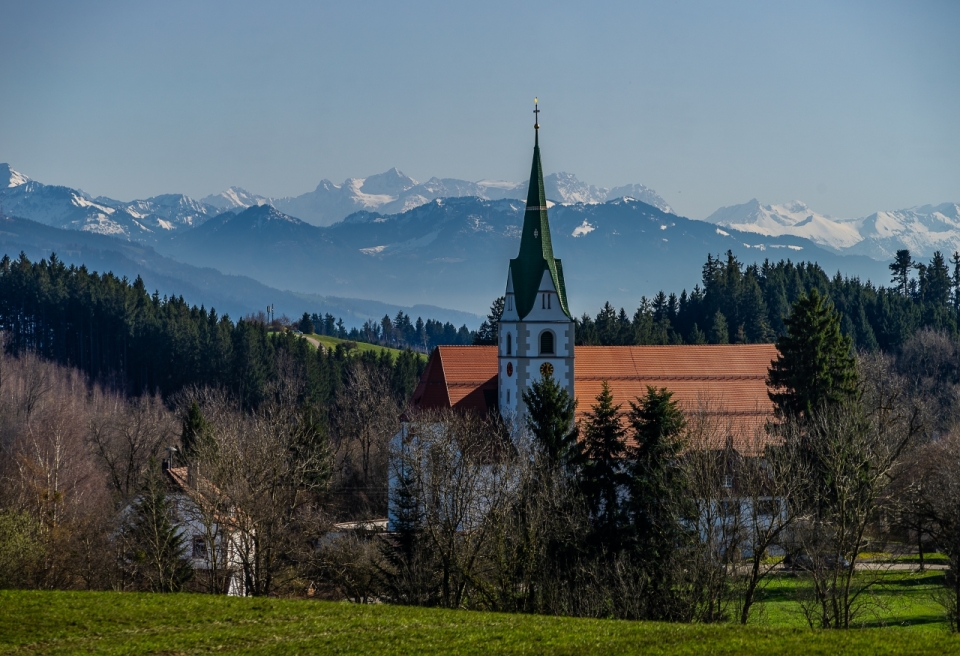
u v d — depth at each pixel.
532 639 149.75
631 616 181.38
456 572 197.75
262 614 167.38
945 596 198.75
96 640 153.00
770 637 145.75
